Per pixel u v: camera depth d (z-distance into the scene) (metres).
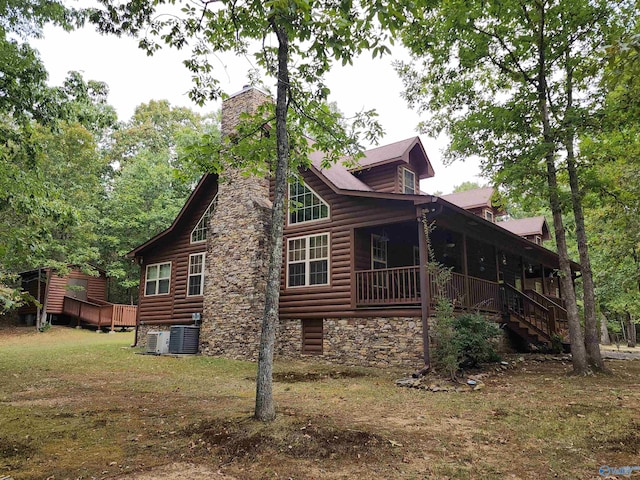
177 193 30.66
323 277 13.05
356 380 9.73
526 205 12.20
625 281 19.81
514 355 13.94
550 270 21.86
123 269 27.72
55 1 8.94
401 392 8.36
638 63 4.20
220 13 6.87
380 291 13.46
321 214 13.48
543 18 10.57
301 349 13.21
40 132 21.58
